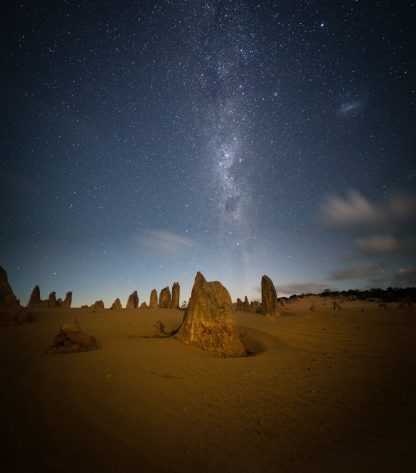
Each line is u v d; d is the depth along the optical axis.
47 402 7.08
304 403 7.66
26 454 5.08
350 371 10.76
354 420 6.67
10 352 11.80
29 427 5.96
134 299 46.53
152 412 6.93
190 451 5.38
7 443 5.36
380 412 7.10
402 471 4.67
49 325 18.62
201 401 7.68
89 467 4.82
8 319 18.70
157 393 8.05
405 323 27.14
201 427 6.30
